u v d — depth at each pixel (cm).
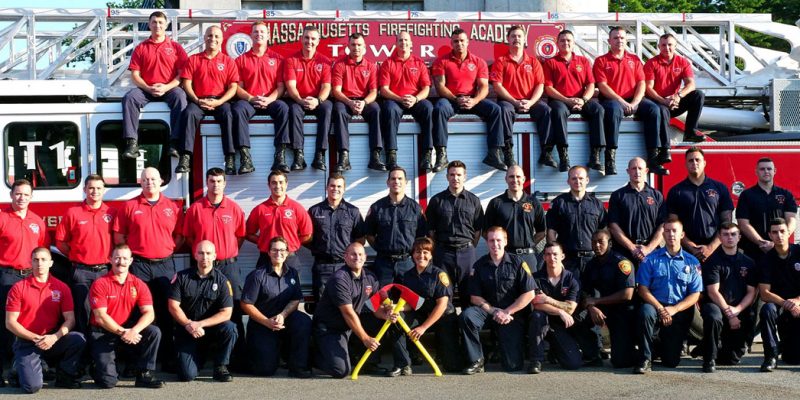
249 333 819
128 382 790
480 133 952
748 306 845
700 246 904
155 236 830
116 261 758
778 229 830
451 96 958
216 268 820
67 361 759
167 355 833
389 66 957
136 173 907
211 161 917
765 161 921
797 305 823
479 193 950
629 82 984
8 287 808
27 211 828
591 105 955
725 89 1204
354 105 925
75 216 827
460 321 816
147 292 777
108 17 1084
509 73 967
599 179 965
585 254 882
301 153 920
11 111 894
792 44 1209
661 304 830
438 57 981
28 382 736
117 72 1093
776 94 1142
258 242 877
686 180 926
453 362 823
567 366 832
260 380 792
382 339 938
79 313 823
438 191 942
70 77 1102
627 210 895
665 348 834
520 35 968
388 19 1084
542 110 949
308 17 1089
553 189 957
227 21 1005
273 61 948
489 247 831
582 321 847
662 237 897
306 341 803
